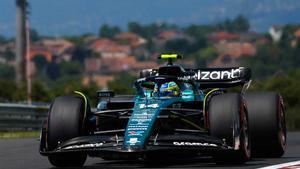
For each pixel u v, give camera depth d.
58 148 27.58
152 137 27.31
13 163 31.67
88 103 29.08
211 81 35.22
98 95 29.92
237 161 28.86
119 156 26.45
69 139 27.81
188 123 30.14
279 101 32.88
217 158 28.77
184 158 33.06
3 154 37.25
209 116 28.25
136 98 30.72
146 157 28.55
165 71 31.64
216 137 27.91
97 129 30.98
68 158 28.97
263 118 32.44
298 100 110.75
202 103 31.39
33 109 69.62
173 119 29.64
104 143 27.06
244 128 28.77
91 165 30.33
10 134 62.19
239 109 28.28
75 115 28.06
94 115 29.56
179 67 31.64
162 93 30.55
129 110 29.12
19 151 39.50
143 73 35.12
